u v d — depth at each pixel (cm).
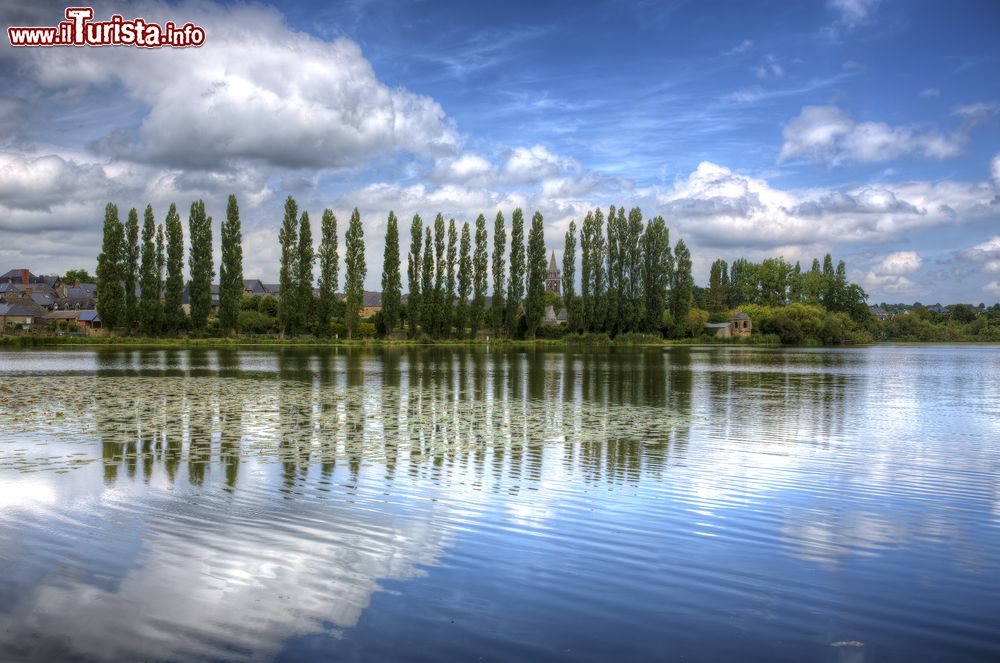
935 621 758
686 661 662
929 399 3100
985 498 1272
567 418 2277
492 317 10906
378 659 654
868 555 959
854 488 1340
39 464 1431
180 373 4175
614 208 11506
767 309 13825
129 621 721
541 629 721
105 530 1002
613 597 802
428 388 3344
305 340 9638
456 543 973
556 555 933
